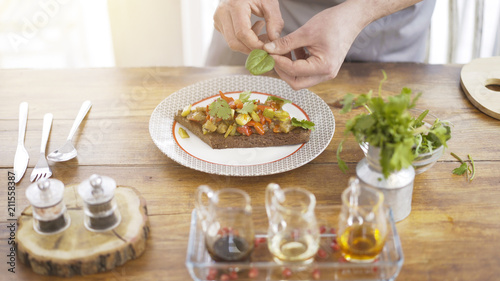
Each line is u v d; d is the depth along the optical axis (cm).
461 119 100
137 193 83
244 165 90
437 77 112
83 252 75
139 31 171
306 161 90
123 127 100
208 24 168
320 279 74
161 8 166
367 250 73
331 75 96
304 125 94
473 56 154
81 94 108
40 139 97
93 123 101
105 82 112
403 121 74
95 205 76
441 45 155
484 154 93
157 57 177
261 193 87
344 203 73
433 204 85
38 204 75
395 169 78
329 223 79
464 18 149
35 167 91
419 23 120
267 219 80
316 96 104
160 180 89
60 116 103
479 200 85
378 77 112
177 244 79
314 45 94
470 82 107
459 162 92
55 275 76
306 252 73
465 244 79
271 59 93
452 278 75
